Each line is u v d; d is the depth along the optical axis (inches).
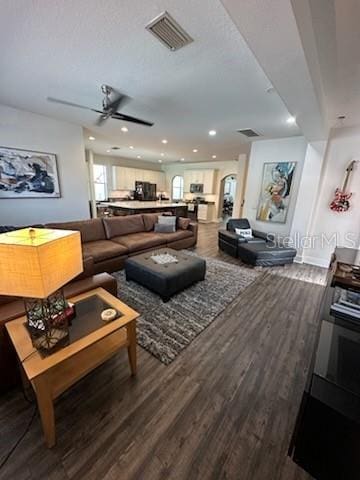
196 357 70.1
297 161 172.2
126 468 41.7
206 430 48.8
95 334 50.2
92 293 67.2
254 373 65.0
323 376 42.4
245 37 47.9
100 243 139.3
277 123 138.3
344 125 141.4
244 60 73.2
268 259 154.4
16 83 98.1
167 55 72.6
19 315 53.4
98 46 69.2
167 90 98.5
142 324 85.0
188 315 92.0
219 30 59.6
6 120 133.5
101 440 46.0
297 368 67.4
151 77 87.8
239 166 257.6
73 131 163.9
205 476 41.1
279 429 49.6
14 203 144.8
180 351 72.1
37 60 78.1
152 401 55.0
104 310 58.5
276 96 99.3
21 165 143.2
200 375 63.5
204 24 57.7
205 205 352.8
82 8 53.9
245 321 90.1
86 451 44.0
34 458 42.6
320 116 98.0
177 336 79.0
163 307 97.2
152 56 73.6
